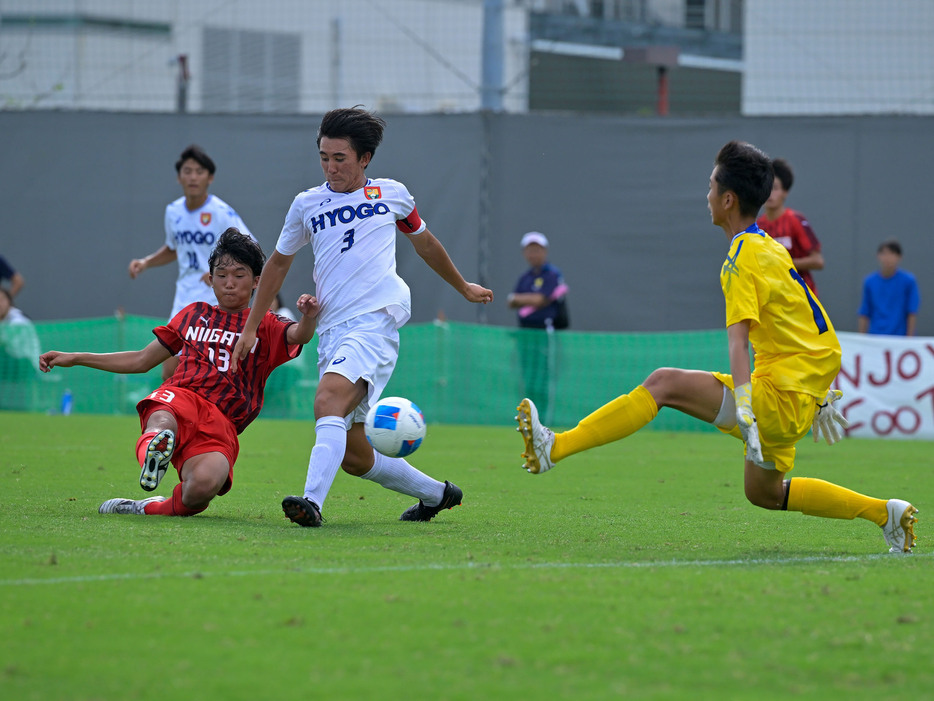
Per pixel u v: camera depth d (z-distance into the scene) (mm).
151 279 45688
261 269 17078
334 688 7559
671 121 42969
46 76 61031
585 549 13547
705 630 9203
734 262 13555
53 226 45938
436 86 63625
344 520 16250
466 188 43875
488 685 7652
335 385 15391
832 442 14078
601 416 13758
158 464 14758
